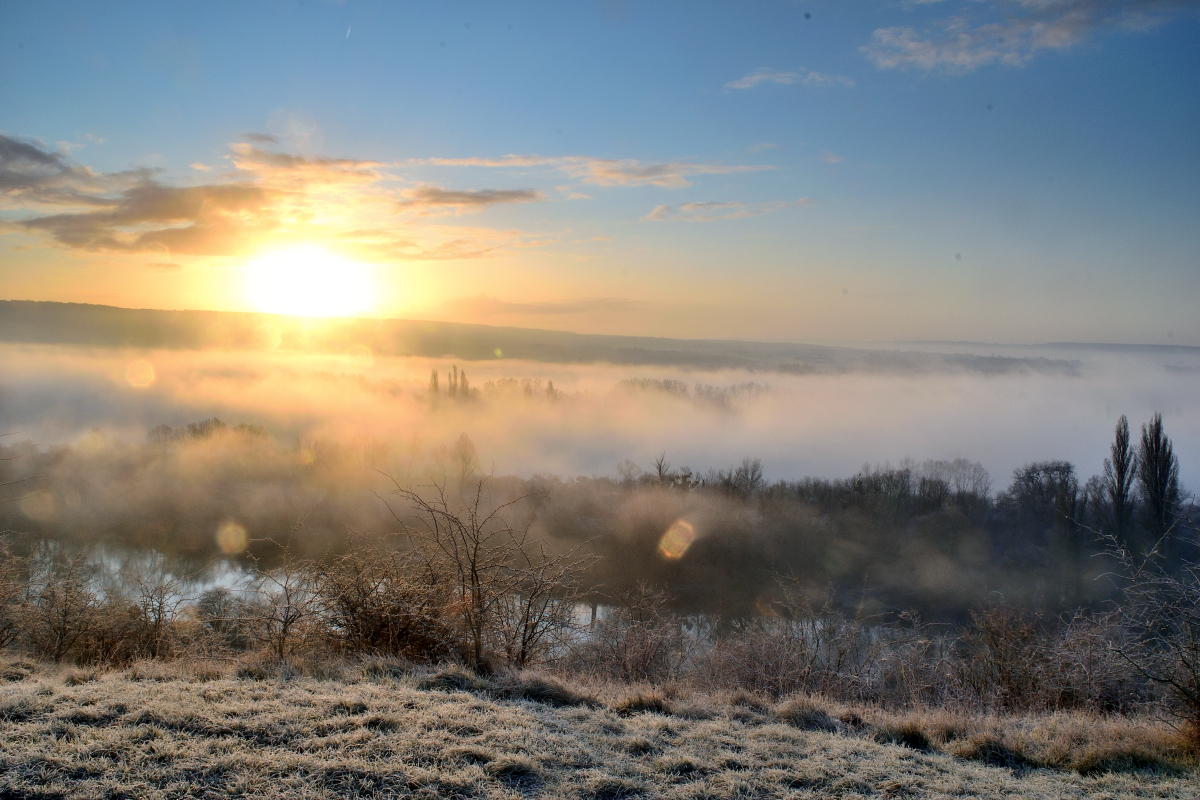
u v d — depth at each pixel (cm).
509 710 604
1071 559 3731
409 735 515
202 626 1088
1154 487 3438
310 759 465
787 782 509
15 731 473
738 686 945
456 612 867
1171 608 725
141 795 409
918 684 1006
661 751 545
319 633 900
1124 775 575
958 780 538
